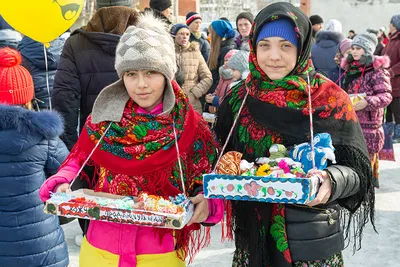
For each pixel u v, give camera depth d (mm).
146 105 2018
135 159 2012
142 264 2020
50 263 2758
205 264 3518
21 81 2615
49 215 2736
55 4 3510
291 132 1965
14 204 2605
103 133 2045
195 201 1977
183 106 2064
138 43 1960
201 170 2092
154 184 2012
